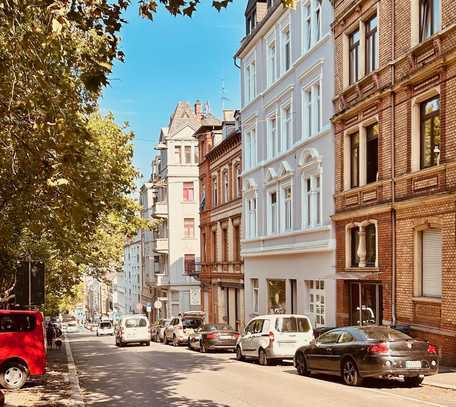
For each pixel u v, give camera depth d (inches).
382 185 803.4
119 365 844.0
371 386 557.0
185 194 2452.0
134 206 1070.4
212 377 661.9
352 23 900.6
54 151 456.8
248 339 850.1
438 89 686.5
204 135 1870.1
